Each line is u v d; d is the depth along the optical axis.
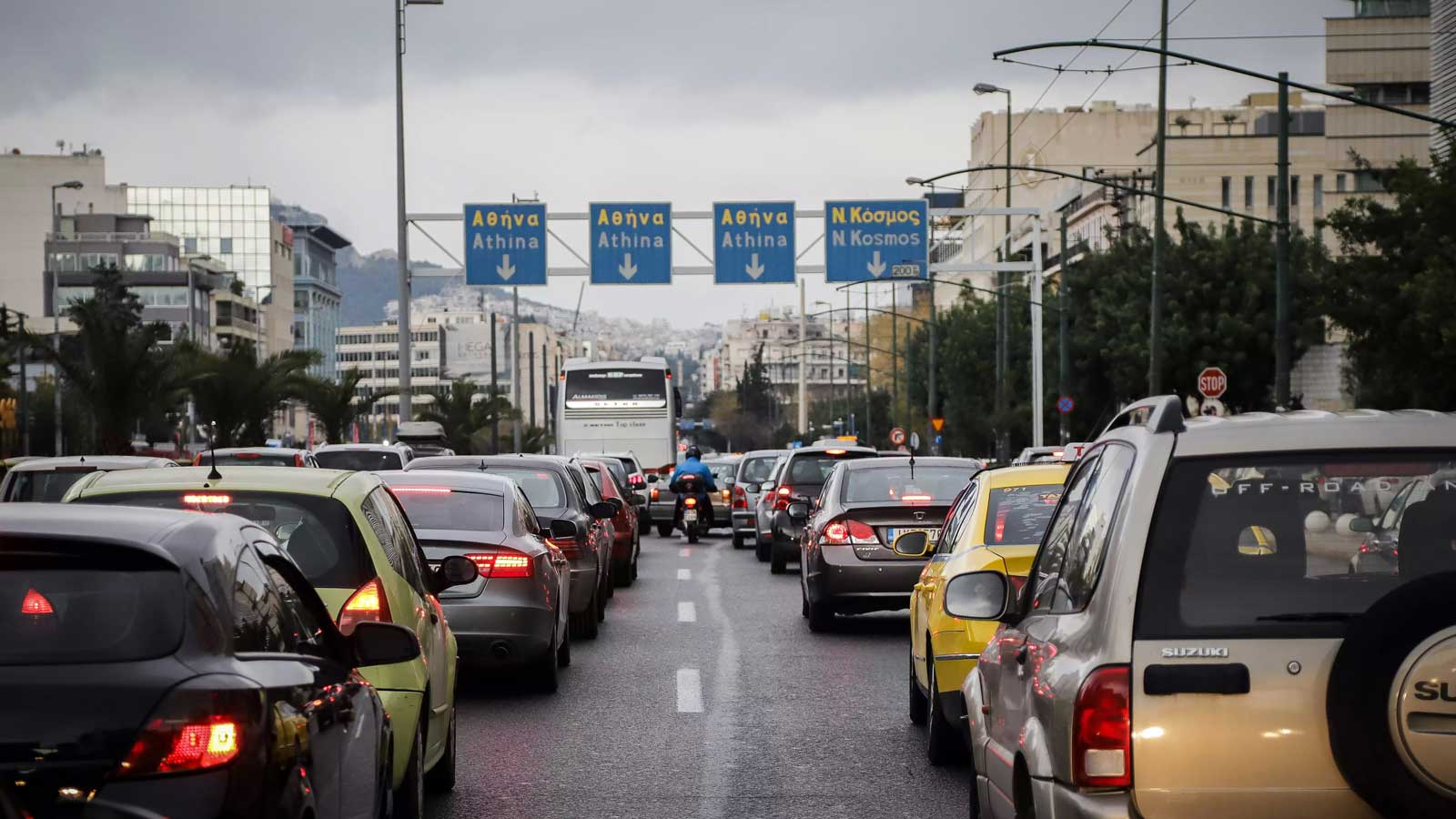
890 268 57.34
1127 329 69.75
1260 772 5.62
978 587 8.13
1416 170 38.06
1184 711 5.66
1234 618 5.72
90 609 5.44
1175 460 5.94
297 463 31.97
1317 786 5.59
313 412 73.06
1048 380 81.31
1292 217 123.50
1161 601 5.76
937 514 20.94
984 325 99.44
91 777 5.08
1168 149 123.31
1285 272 38.09
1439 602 5.34
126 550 5.58
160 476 10.20
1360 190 97.94
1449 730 5.32
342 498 10.07
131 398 54.28
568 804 11.16
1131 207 111.38
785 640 21.41
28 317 164.75
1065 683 5.98
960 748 12.49
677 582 31.72
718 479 57.91
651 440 60.88
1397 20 97.94
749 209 57.62
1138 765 5.66
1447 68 64.25
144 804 5.08
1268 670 5.64
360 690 7.32
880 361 193.50
